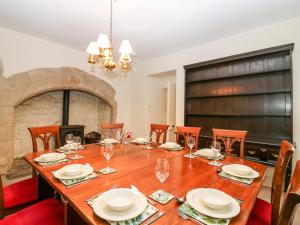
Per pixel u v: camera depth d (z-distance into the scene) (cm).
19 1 225
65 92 392
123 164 153
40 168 139
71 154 182
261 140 264
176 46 370
